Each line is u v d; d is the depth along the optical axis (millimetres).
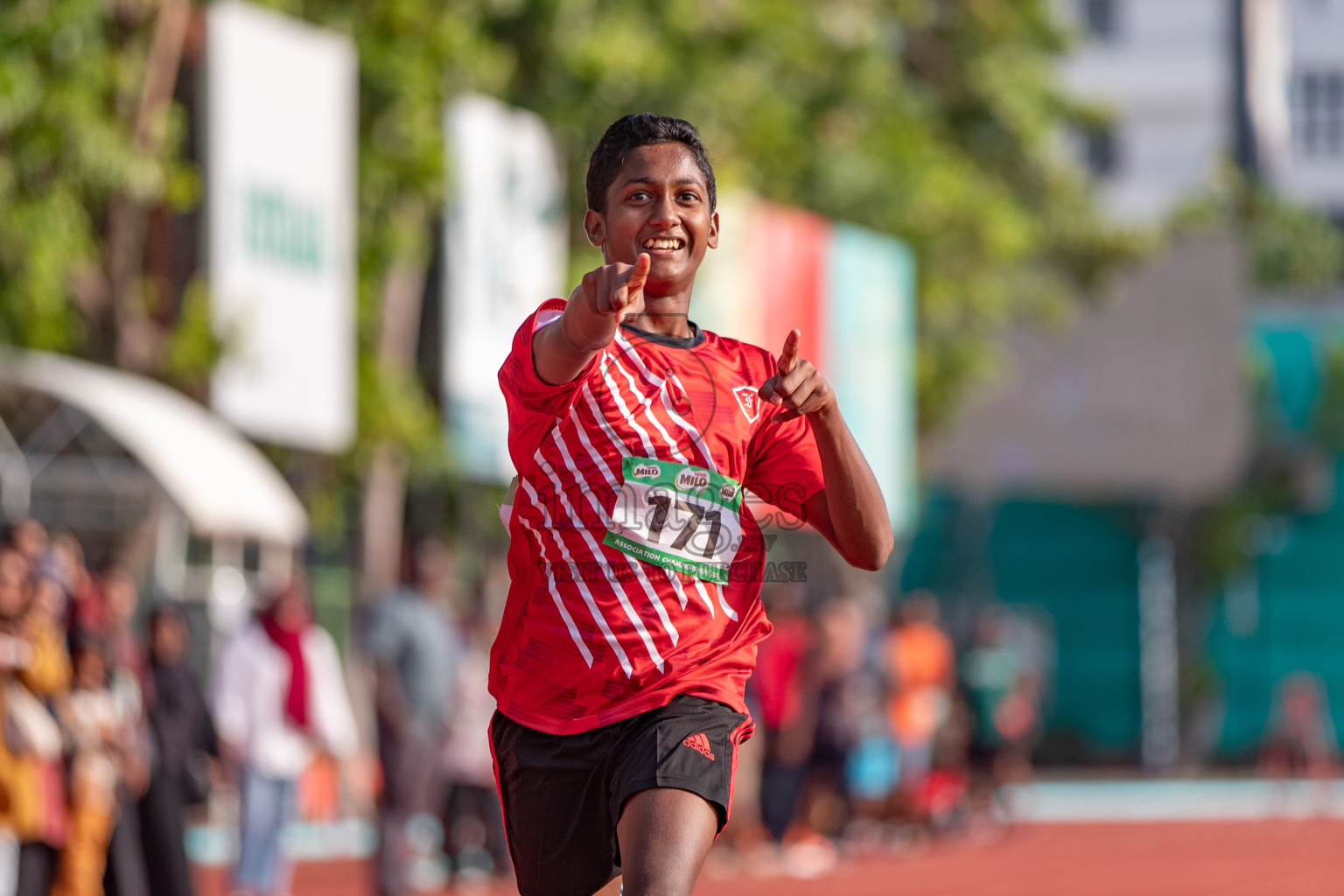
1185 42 147625
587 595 10570
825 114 61000
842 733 42719
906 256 59688
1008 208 68438
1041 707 83062
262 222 37344
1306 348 83125
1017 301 78500
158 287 44531
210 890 34062
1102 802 65812
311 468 50219
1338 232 153500
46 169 37938
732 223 50969
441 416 49281
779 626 41000
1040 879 38406
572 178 47406
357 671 50594
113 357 42375
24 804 21922
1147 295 80500
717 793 10250
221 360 36625
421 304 52844
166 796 24984
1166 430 80250
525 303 45688
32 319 38438
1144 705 82812
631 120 10695
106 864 23203
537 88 48906
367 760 48656
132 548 41250
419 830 44250
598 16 49906
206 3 39219
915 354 69875
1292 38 154500
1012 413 81250
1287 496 82750
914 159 63562
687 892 9891
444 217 43781
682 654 10602
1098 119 78250
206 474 38406
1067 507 83562
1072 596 83625
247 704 29141
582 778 10664
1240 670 83062
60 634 22828
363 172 43344
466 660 35594
